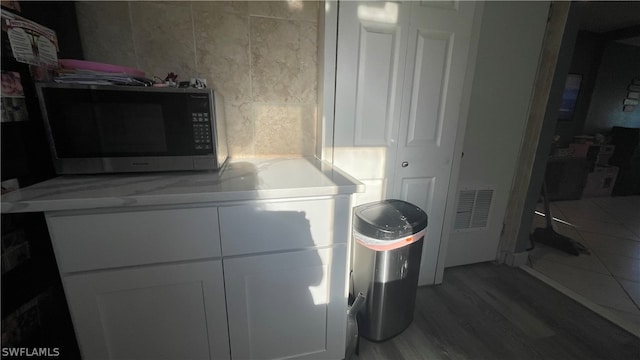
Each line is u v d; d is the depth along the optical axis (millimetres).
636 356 1233
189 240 836
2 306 755
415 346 1275
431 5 1298
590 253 2205
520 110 1780
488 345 1285
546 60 1697
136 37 1173
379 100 1354
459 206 1838
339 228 954
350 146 1383
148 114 927
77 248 771
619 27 3365
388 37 1283
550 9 1651
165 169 992
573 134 3814
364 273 1249
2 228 754
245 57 1294
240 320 946
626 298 1651
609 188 3822
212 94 954
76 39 1095
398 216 1247
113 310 839
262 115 1374
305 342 1042
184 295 877
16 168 804
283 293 961
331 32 1223
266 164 1257
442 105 1446
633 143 3727
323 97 1298
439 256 1691
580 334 1356
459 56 1391
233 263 885
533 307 1548
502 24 1589
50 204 714
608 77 3734
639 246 2338
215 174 1044
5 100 763
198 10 1204
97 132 906
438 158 1521
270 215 880
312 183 929
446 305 1551
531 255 2156
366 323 1276
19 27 802
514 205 1926
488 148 1789
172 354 922
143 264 823
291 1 1287
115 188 830
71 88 852
